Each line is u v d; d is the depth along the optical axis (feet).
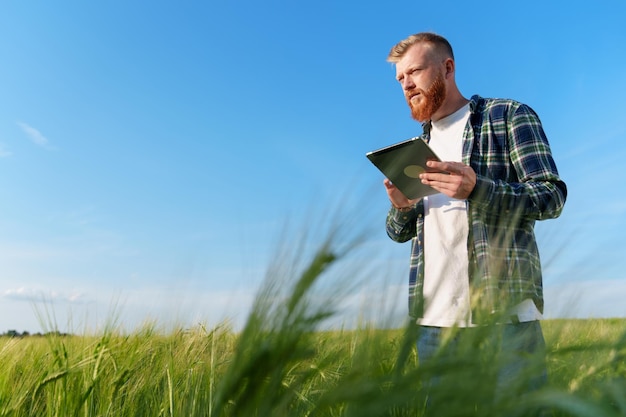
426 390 2.27
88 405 6.17
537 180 7.05
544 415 2.68
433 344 6.82
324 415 2.57
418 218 8.20
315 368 2.59
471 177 6.46
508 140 7.55
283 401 2.46
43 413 6.46
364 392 2.25
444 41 8.30
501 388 2.38
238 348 2.52
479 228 6.98
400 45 8.46
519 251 6.01
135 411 6.51
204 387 5.15
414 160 6.67
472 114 7.95
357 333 2.54
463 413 2.19
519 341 2.88
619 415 1.90
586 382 2.83
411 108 8.43
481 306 3.01
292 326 2.45
